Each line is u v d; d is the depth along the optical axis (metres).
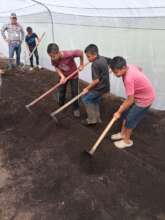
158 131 2.62
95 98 2.52
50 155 2.23
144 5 2.83
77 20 4.01
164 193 1.83
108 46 3.61
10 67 4.64
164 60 2.96
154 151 2.30
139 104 2.12
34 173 2.09
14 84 3.75
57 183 1.95
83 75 4.18
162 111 3.03
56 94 3.44
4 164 2.23
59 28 4.45
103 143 2.29
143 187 1.88
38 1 3.99
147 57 3.12
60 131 2.50
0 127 2.72
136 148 2.32
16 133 2.61
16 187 1.98
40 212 1.77
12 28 4.50
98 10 3.41
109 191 1.85
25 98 3.22
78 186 1.91
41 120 2.69
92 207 1.75
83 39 4.02
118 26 3.37
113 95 3.59
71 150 2.23
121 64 1.96
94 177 1.97
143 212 1.73
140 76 2.04
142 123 2.75
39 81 4.04
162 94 3.04
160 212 1.73
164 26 2.87
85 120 2.74
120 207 1.75
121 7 3.08
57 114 2.78
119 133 2.40
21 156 2.30
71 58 2.62
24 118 2.80
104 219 1.69
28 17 5.12
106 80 2.42
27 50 5.29
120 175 1.97
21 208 1.81
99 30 3.68
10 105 3.05
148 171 1.99
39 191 1.92
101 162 2.07
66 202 1.81
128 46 3.31
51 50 2.47
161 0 2.66
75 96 2.76
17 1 4.79
